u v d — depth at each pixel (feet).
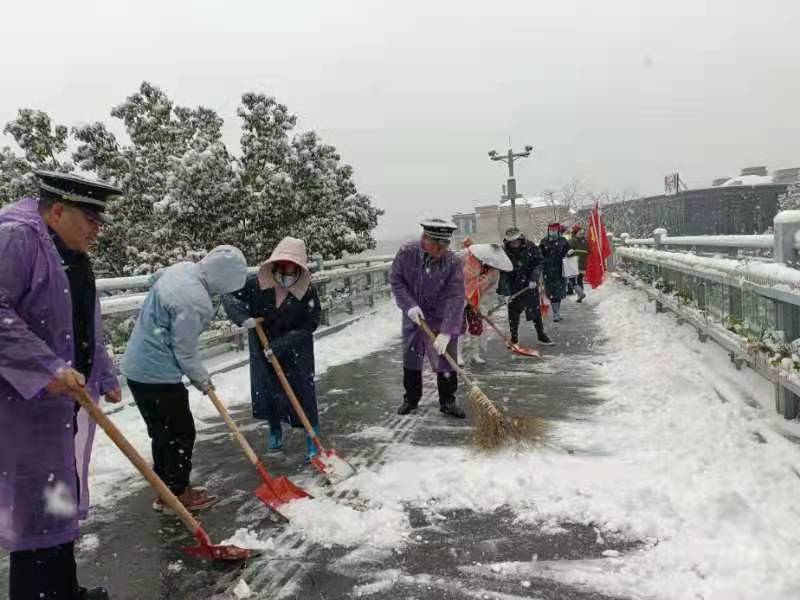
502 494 12.35
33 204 8.10
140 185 37.04
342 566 10.08
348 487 13.15
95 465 15.12
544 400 19.40
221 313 27.91
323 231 39.09
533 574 9.54
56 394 7.44
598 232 46.21
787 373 14.11
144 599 9.44
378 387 22.59
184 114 40.24
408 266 18.10
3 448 7.45
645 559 9.71
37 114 35.35
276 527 11.63
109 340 21.20
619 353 26.18
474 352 25.44
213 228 32.60
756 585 8.64
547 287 36.58
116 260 37.63
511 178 88.22
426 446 15.72
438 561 10.08
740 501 10.93
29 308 7.52
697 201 147.33
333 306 38.11
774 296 14.67
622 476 12.82
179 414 12.37
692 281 27.78
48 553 7.89
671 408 17.19
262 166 37.22
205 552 10.06
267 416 15.81
